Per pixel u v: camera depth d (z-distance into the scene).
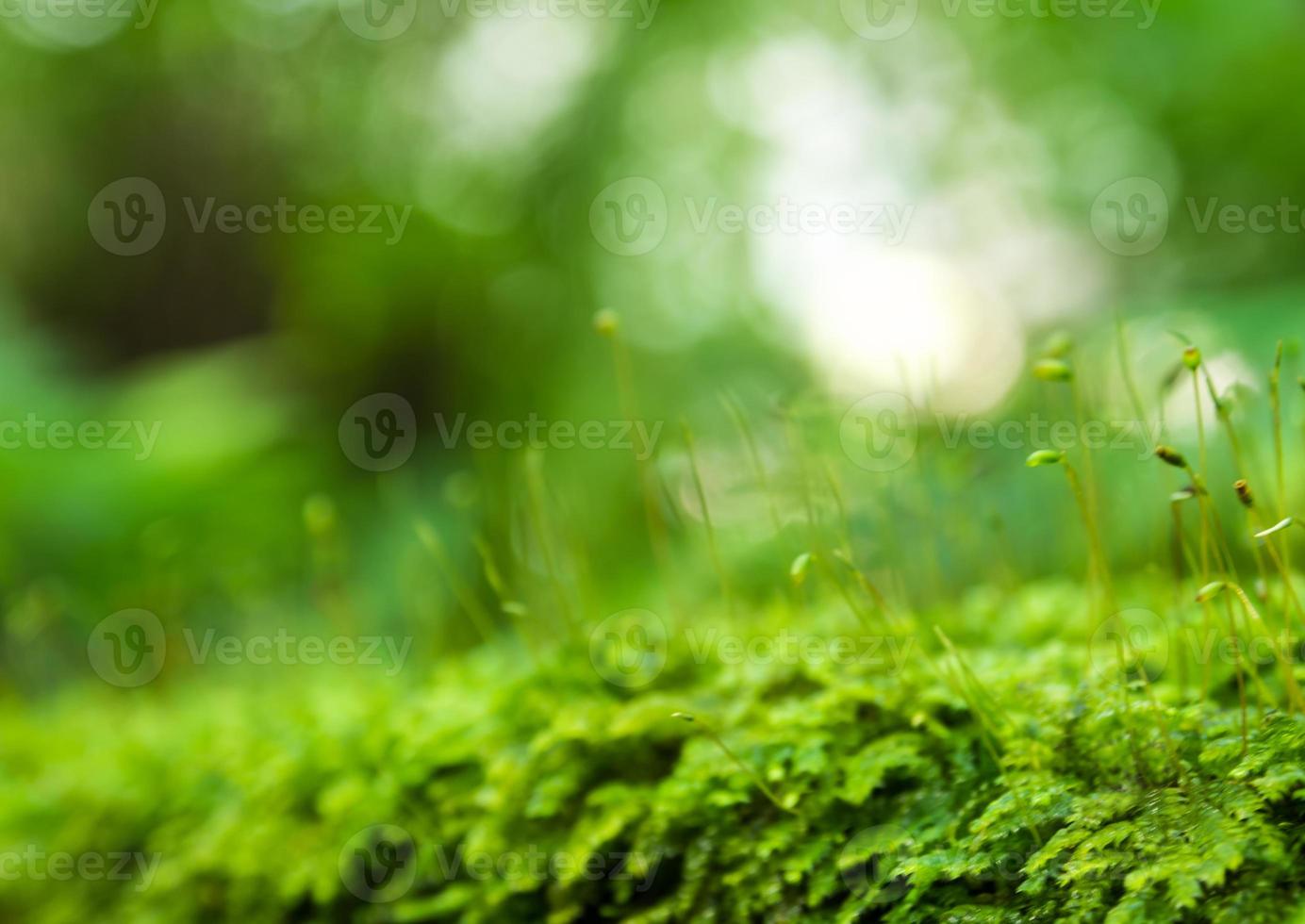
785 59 4.93
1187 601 1.26
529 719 1.19
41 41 5.46
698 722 0.96
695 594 2.32
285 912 1.32
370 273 5.38
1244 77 4.08
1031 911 0.83
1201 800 0.80
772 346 5.10
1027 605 1.38
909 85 4.75
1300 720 0.84
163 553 2.22
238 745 1.49
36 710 2.22
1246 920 0.70
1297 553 1.67
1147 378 1.93
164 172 5.77
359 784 1.24
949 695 1.01
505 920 1.14
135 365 6.01
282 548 3.80
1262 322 2.80
